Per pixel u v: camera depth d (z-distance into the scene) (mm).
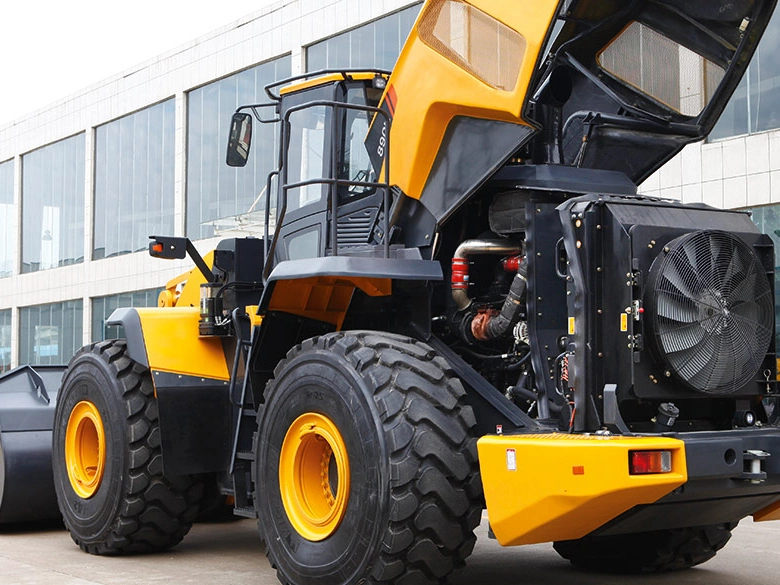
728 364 4438
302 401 4781
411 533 4273
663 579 5465
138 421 6008
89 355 6359
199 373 6074
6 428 6945
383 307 5281
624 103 5426
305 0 18469
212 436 6020
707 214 4664
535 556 6254
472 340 5090
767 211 11914
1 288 29609
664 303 4277
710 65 5352
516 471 4133
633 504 4004
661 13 5398
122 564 5852
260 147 19719
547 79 5422
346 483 4500
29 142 27922
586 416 4289
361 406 4422
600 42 5492
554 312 4715
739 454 4184
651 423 4473
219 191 20844
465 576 5562
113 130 24531
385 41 16906
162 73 22391
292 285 5203
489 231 5164
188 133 21844
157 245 6078
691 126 5445
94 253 25312
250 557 6090
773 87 11977
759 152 12000
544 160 5238
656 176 13055
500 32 4727
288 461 4875
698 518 4531
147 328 6086
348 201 5602
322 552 4582
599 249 4398
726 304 4438
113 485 6012
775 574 5598
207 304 6043
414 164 5109
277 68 19391
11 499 6859
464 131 4934
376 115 5543
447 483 4328
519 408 4746
